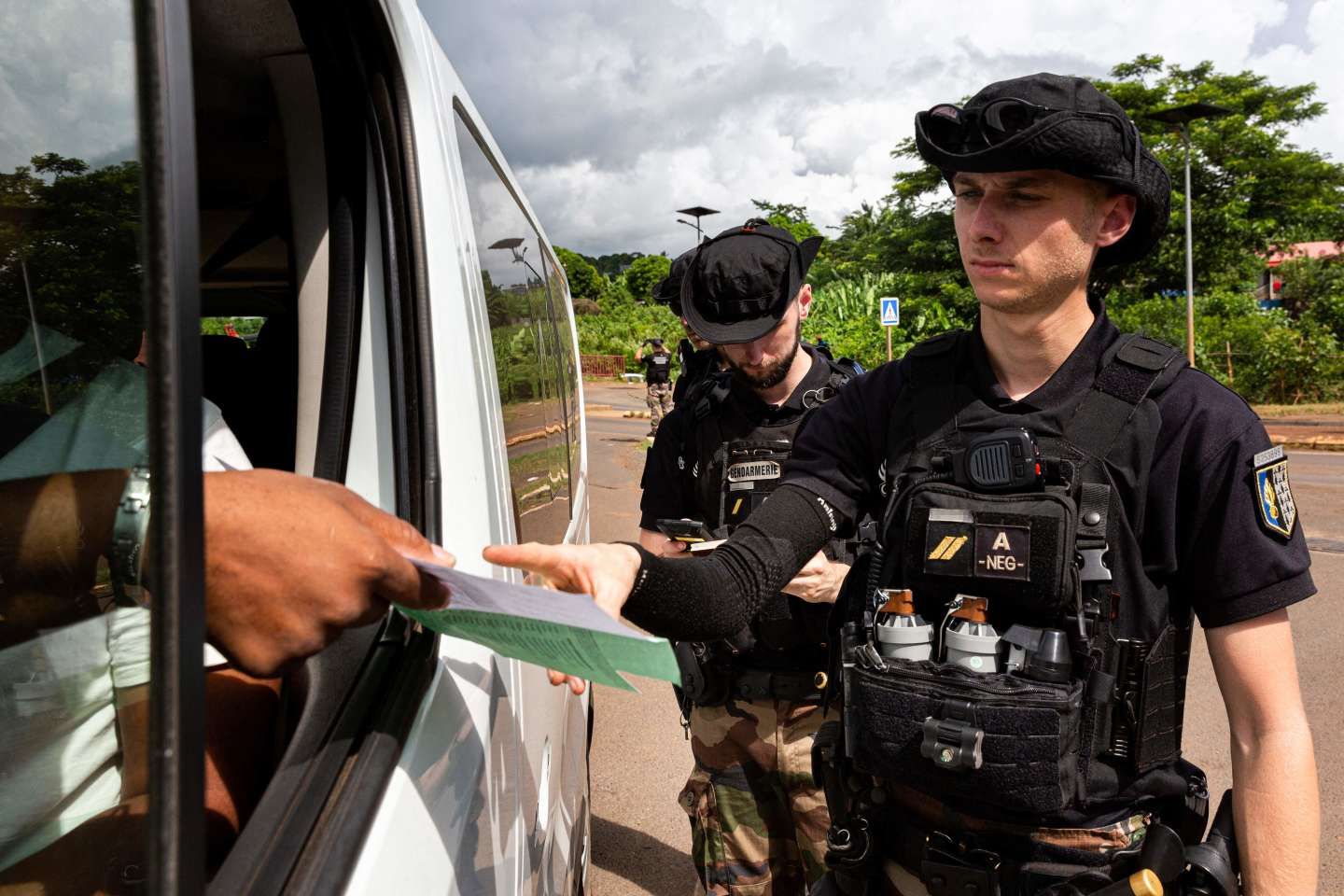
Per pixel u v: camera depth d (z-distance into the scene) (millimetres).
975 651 1290
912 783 1328
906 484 1425
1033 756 1233
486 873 979
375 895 721
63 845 763
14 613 783
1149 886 1204
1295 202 33031
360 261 1151
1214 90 33062
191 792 470
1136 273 31734
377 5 1089
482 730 1051
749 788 2127
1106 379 1327
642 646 679
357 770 798
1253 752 1244
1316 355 24750
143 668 824
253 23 1145
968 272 1341
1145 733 1286
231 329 2059
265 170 1435
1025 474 1299
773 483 2166
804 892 2197
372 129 1159
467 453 1201
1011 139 1205
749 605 1367
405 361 1104
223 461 1049
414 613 847
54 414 876
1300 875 1191
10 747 762
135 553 832
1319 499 9836
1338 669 4715
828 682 1586
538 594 666
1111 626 1288
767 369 2150
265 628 688
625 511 9297
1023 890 1316
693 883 3074
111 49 854
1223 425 1254
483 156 1871
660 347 16406
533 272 2557
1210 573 1264
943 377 1446
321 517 694
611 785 3748
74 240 900
